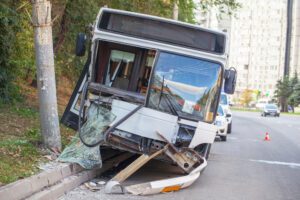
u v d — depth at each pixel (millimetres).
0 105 15781
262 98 158625
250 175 12117
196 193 9383
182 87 10266
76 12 18797
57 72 20781
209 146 11625
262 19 164375
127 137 9945
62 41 19625
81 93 10836
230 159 15172
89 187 9000
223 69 10383
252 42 165875
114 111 9992
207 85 10336
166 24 10484
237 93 163625
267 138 23984
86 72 10992
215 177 11508
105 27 10711
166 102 10148
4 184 7219
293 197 9570
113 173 11008
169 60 10352
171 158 9914
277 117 65688
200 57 10359
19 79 19641
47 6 10508
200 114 10234
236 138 24594
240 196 9383
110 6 19938
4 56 15875
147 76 10766
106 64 10875
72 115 10945
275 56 162000
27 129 12562
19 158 9242
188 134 10125
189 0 24281
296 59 156250
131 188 8906
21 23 16453
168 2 24188
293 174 12633
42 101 10609
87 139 10031
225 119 22219
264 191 10062
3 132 11781
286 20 159750
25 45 17188
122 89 10789
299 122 48719
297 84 114312
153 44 10422
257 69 165500
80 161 9648
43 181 8008
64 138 12555
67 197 8211
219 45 10406
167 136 9992
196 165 10164
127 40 10562
